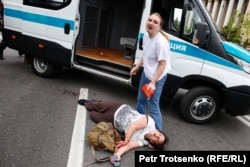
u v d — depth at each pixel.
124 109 4.21
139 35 4.97
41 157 3.29
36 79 6.23
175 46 4.80
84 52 6.23
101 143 3.57
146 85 3.88
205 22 4.66
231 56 4.59
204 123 5.06
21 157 3.24
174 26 4.79
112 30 7.74
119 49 7.70
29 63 6.55
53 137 3.79
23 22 6.05
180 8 4.71
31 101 4.93
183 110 4.95
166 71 3.95
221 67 4.63
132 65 5.17
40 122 4.17
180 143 4.21
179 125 4.88
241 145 4.46
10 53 8.66
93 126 4.25
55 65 6.20
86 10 6.36
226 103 4.73
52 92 5.53
